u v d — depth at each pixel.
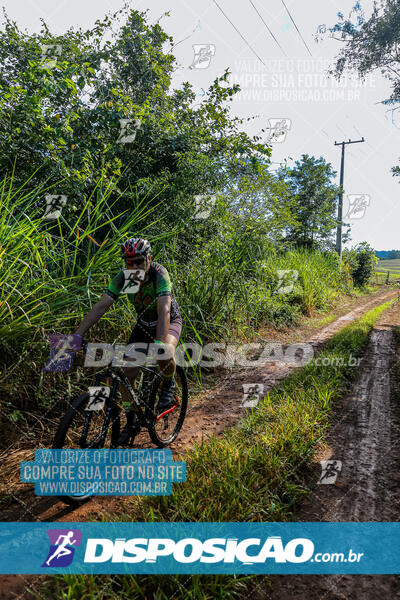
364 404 4.36
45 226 4.38
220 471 2.68
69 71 4.73
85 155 4.73
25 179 4.58
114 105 5.36
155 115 6.31
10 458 2.92
